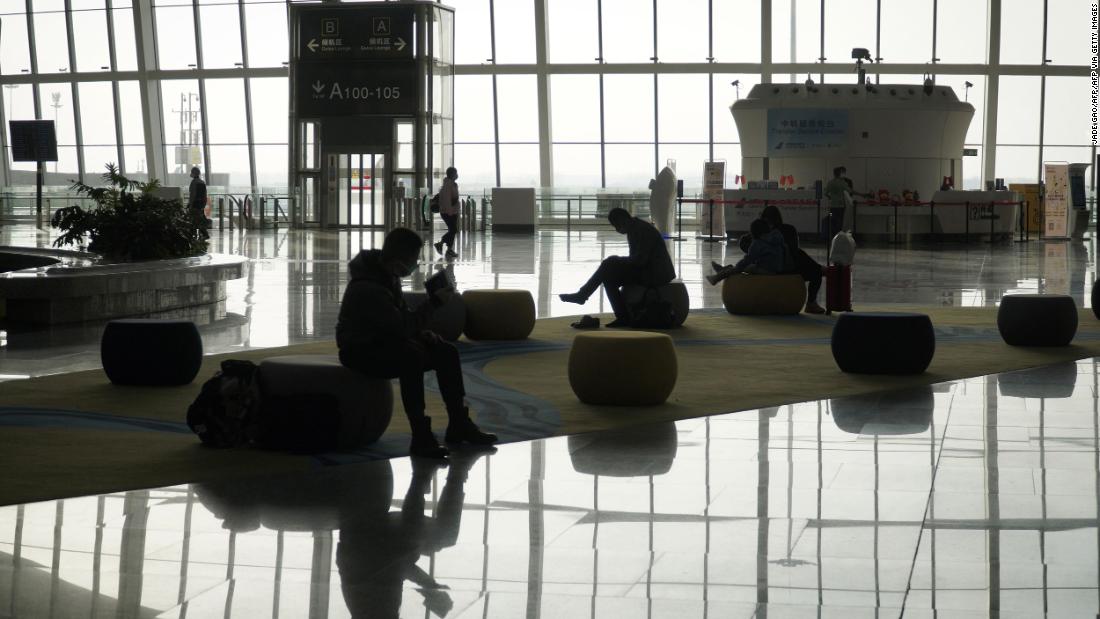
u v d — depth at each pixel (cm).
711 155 3484
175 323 756
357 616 335
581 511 454
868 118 2811
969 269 1878
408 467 532
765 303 1209
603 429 623
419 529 428
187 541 411
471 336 1011
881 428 626
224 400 562
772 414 669
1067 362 884
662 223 2688
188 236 1320
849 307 1231
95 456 545
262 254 2088
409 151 2992
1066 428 625
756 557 392
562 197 3409
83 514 447
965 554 395
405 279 1605
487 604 345
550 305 1291
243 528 429
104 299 1125
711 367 857
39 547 404
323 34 2981
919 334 814
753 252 1230
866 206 2770
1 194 3550
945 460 546
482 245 2458
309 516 446
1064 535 418
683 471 524
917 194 2791
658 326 1089
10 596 352
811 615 335
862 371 822
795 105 2848
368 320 562
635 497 477
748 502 467
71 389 737
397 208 3002
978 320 1170
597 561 388
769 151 2889
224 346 945
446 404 587
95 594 355
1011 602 345
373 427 573
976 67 3375
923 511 452
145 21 3525
